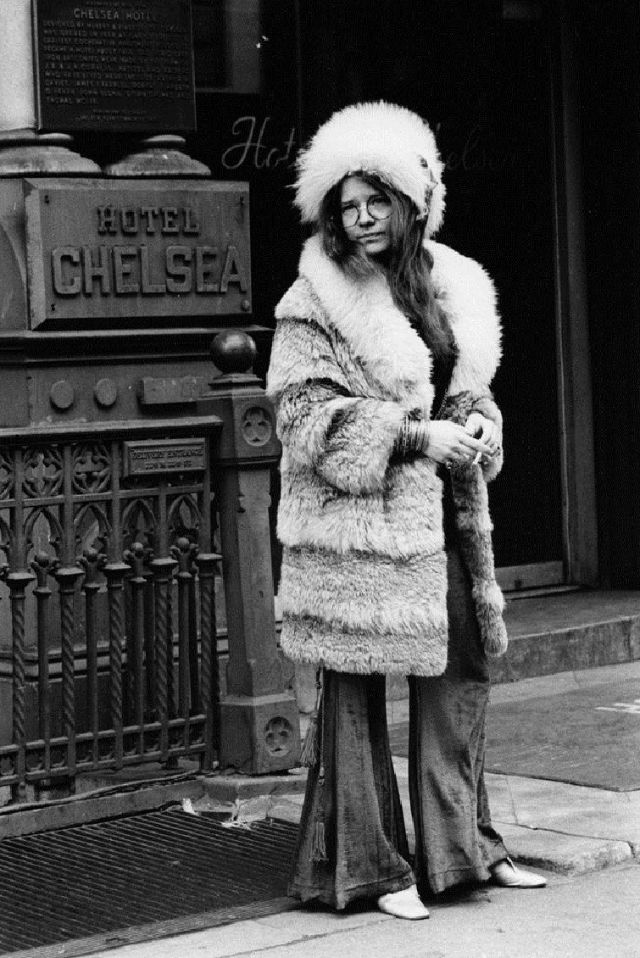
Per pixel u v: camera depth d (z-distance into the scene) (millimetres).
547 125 9930
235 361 6480
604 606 9484
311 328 5031
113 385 7176
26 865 5691
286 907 5230
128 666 6539
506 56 9750
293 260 8797
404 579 4961
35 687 6969
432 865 5117
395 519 4965
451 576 5137
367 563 4961
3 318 7035
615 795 6262
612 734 7277
